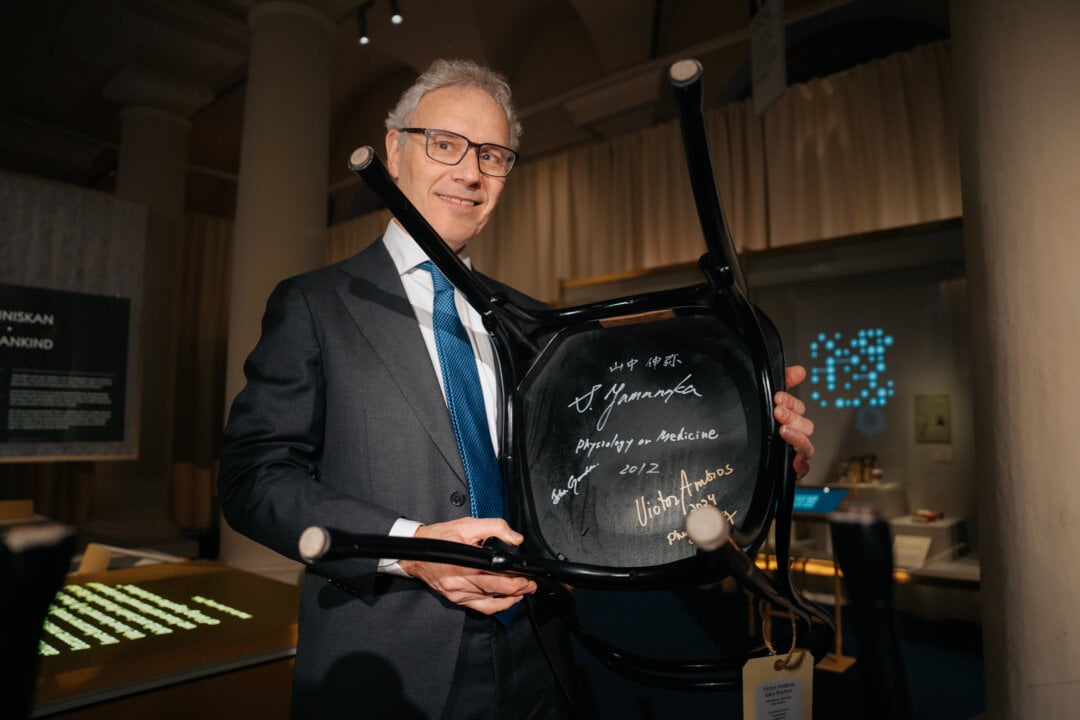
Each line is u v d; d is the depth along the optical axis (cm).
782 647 72
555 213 520
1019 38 124
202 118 614
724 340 69
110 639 100
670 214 459
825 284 387
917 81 372
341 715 78
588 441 71
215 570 147
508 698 85
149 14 394
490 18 490
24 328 257
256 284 322
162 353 452
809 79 440
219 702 98
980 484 130
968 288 135
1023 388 120
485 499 86
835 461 376
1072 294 115
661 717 231
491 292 73
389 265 96
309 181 336
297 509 73
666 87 475
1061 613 113
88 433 270
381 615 81
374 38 482
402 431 85
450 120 91
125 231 285
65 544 42
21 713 39
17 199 259
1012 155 123
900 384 360
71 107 543
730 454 65
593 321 76
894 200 374
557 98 510
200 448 668
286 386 84
